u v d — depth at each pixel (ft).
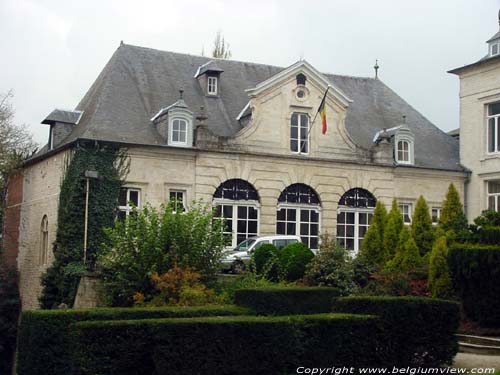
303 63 110.01
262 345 45.27
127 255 74.02
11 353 116.26
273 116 108.68
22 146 123.03
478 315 66.64
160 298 67.97
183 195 102.12
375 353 48.26
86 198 94.79
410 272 81.30
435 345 49.65
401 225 94.68
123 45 114.73
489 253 65.26
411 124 126.82
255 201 106.42
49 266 100.68
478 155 118.52
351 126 120.37
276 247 89.45
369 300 50.26
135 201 99.30
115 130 99.45
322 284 79.41
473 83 119.85
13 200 126.00
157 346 43.96
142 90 108.58
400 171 116.26
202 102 111.55
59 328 53.72
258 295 58.54
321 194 110.42
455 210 96.89
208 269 74.43
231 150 104.78
